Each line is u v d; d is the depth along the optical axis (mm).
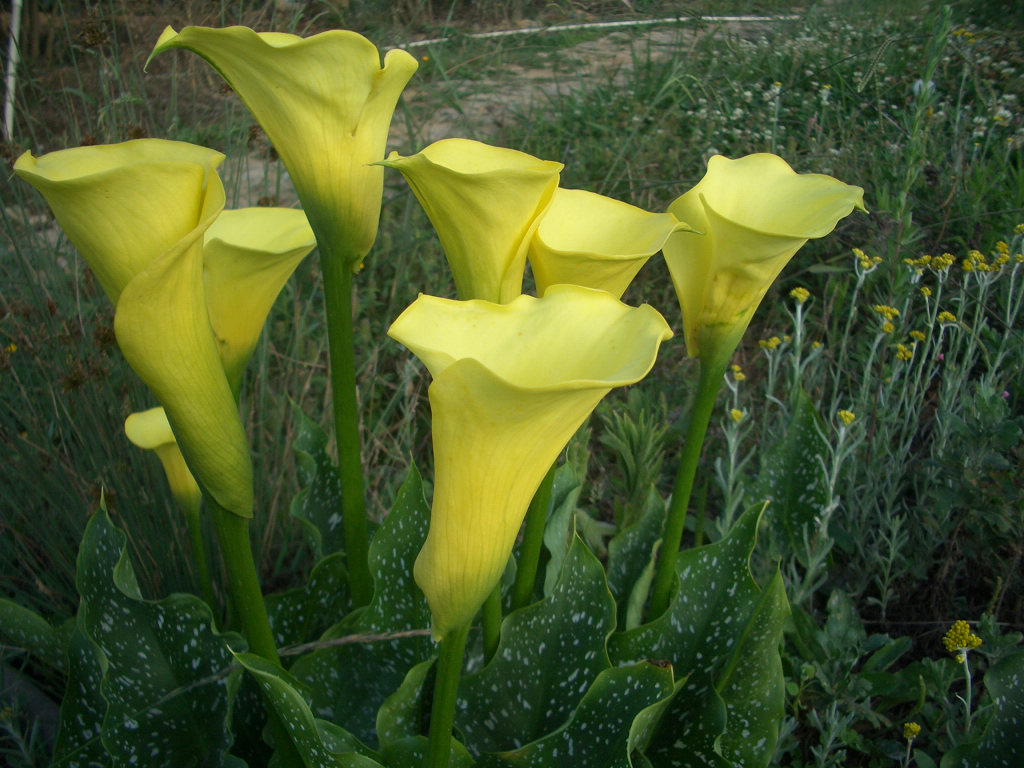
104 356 2330
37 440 2176
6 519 2248
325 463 1970
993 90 4027
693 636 1584
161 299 958
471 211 1109
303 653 1768
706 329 1330
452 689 1038
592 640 1500
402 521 1604
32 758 1737
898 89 4574
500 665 1510
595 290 960
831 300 3238
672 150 4242
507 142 4492
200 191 1011
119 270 1002
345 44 1055
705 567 1604
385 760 1323
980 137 3816
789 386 2607
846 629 1927
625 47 6320
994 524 2037
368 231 1246
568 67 5836
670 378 3109
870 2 5996
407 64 1148
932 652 2199
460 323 963
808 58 5180
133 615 1471
